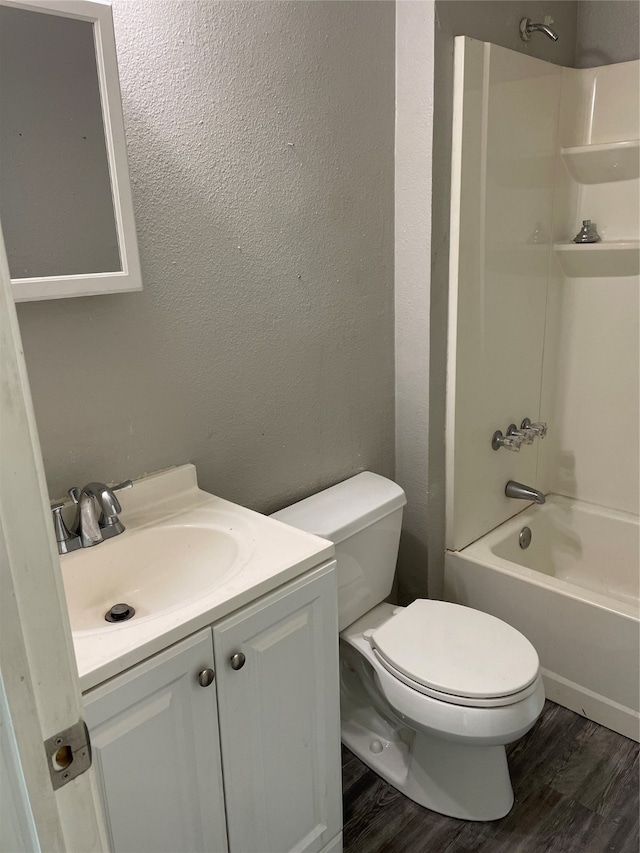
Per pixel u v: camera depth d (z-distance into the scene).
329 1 1.62
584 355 2.44
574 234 2.38
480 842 1.62
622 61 2.20
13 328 0.48
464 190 1.88
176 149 1.40
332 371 1.88
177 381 1.52
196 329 1.53
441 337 1.98
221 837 1.25
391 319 2.01
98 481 1.43
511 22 1.96
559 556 2.57
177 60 1.36
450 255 1.93
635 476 2.41
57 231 1.21
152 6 1.30
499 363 2.19
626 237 2.26
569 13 2.22
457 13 1.77
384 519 1.82
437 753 1.70
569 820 1.66
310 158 1.67
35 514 0.52
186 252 1.46
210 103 1.43
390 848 1.61
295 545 1.33
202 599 1.15
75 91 1.17
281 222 1.64
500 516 2.38
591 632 1.92
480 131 1.88
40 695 0.54
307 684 1.35
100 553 1.32
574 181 2.32
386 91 1.82
